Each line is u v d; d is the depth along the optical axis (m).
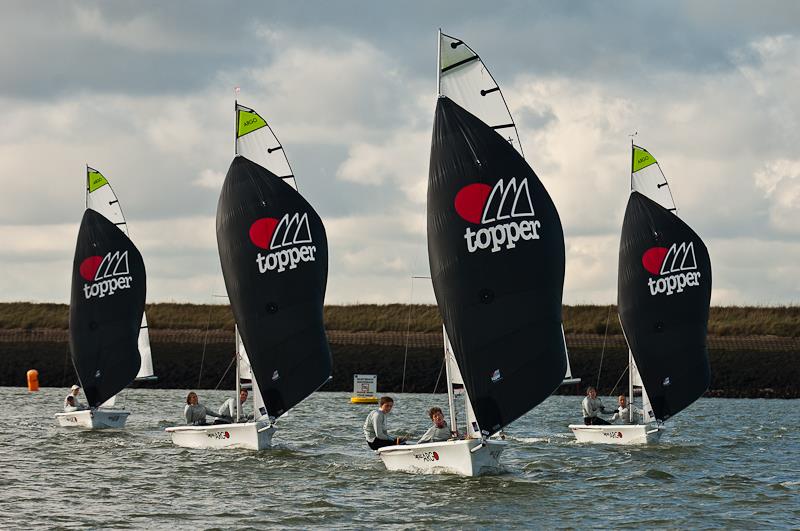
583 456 91.38
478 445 73.31
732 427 120.88
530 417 134.12
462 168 72.75
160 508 66.75
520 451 94.44
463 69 73.88
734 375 183.25
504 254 72.31
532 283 72.44
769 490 74.69
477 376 72.69
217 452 91.88
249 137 92.94
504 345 72.38
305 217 93.00
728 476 80.81
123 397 160.62
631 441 100.50
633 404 104.12
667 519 64.19
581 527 61.78
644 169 102.56
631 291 102.19
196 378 185.62
